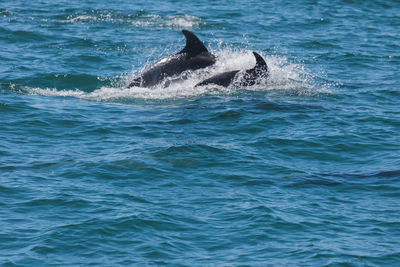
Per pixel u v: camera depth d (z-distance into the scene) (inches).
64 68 3376.0
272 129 2428.6
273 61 3646.7
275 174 1979.6
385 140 2332.7
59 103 2760.8
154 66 3107.8
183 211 1690.5
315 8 5556.1
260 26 4803.2
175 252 1488.7
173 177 1929.1
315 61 3757.4
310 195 1823.3
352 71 3543.3
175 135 2345.0
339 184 1913.1
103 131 2388.0
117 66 3518.7
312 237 1566.2
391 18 5260.8
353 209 1733.5
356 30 4753.9
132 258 1457.9
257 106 2738.7
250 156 2122.3
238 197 1786.4
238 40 4298.7
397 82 3287.4
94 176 1920.5
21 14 4857.3
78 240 1526.8
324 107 2758.4
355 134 2384.4
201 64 3132.4
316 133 2384.4
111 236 1550.2
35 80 3132.4
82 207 1696.6
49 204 1712.6
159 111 2684.5
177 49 3986.2
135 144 2233.0
